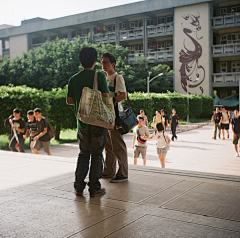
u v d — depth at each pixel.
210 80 47.56
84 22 56.19
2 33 68.00
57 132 19.11
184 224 2.82
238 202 3.47
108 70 4.37
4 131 15.72
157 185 4.22
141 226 2.78
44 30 61.59
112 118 3.79
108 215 3.07
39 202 3.52
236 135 12.66
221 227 2.75
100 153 3.84
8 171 5.18
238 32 47.66
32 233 2.65
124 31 53.25
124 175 4.46
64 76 45.53
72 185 4.26
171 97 36.06
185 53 48.75
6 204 3.45
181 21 48.88
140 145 9.20
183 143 17.70
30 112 9.34
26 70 48.09
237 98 47.81
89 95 3.62
